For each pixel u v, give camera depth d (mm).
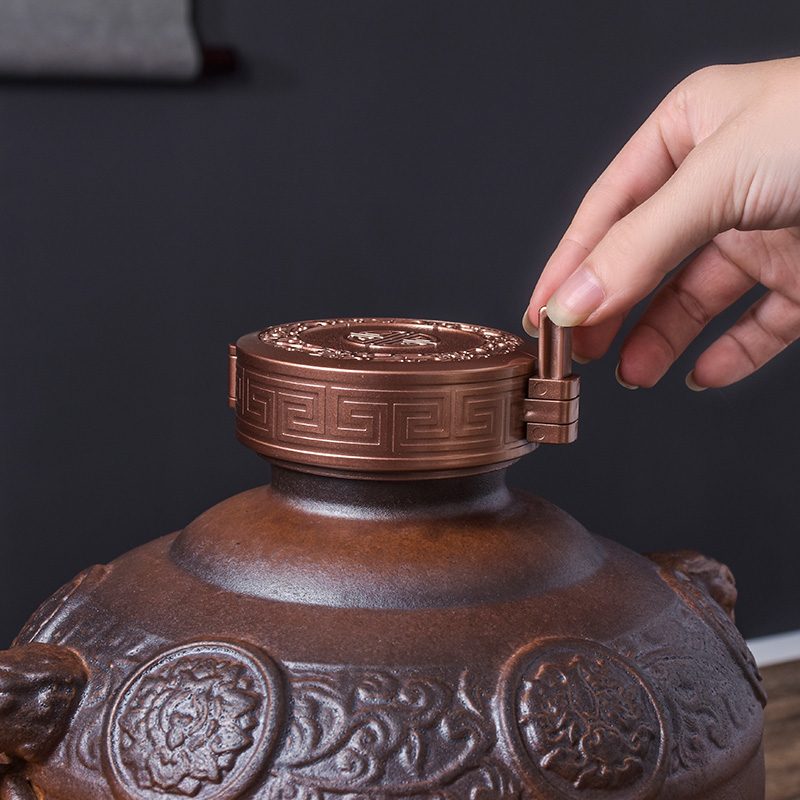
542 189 1152
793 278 754
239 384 655
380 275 1116
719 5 1167
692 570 709
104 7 940
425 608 619
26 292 1006
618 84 1153
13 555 1051
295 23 1031
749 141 646
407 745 591
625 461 1232
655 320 768
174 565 654
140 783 599
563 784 595
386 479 632
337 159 1075
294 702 598
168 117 1014
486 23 1092
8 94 963
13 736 615
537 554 643
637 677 617
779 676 1031
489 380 630
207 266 1059
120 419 1065
